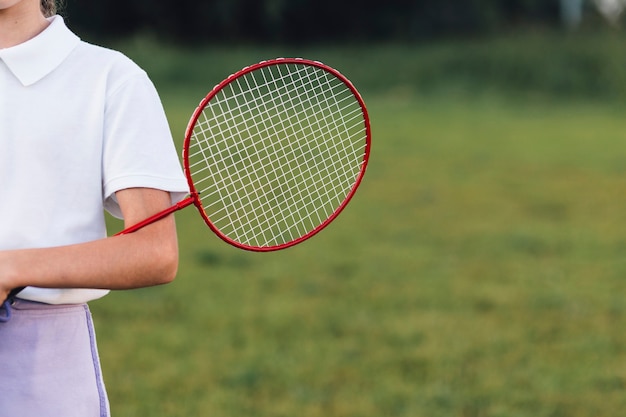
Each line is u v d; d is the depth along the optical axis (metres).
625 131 21.17
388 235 11.00
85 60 2.17
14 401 2.14
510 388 6.20
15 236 2.11
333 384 6.25
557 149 18.30
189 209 12.35
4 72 2.12
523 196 13.59
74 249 2.05
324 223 2.53
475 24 39.12
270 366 6.57
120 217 2.31
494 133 20.56
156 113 2.19
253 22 39.00
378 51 32.97
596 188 14.23
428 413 5.75
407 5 39.22
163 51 31.20
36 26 2.21
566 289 8.70
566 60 28.55
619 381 6.36
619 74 27.69
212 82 28.62
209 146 2.63
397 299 8.32
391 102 26.17
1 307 2.14
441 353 6.87
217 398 5.91
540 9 42.41
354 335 7.31
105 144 2.14
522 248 10.40
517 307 8.11
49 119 2.12
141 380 6.21
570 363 6.70
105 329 7.29
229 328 7.41
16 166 2.11
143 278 2.09
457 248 10.39
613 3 33.16
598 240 10.80
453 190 13.99
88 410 2.23
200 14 38.28
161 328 7.35
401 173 15.39
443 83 28.47
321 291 8.57
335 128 2.77
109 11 37.69
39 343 2.16
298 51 33.81
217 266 9.41
